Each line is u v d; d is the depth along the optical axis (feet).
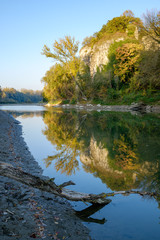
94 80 183.52
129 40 175.22
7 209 9.73
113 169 18.72
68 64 174.09
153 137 34.09
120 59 158.20
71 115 89.92
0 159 19.35
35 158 22.89
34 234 8.26
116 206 11.82
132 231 9.30
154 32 102.78
